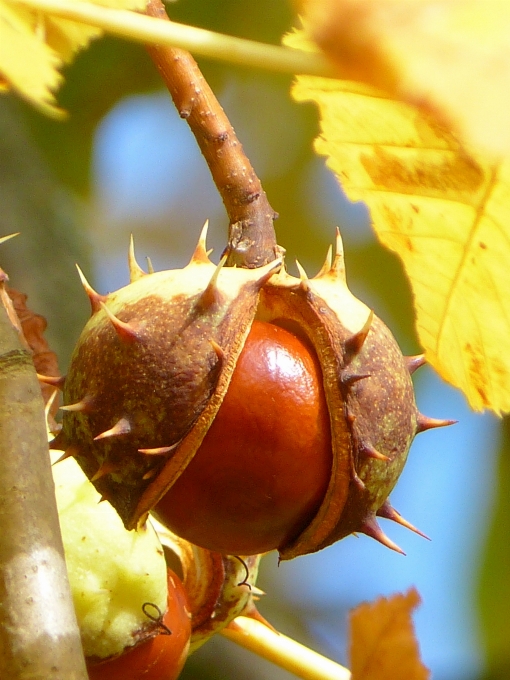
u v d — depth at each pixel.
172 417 0.35
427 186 0.33
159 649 0.38
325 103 0.33
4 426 0.32
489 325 0.35
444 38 0.18
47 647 0.31
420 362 0.37
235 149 0.37
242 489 0.35
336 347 0.35
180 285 0.35
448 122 0.17
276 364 0.35
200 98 0.37
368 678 0.33
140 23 0.30
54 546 0.32
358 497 0.35
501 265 0.34
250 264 0.36
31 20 0.30
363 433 0.35
